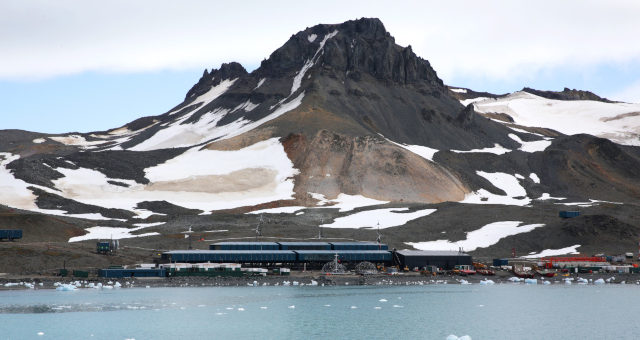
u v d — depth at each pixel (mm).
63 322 138000
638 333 133875
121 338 124125
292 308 157750
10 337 124125
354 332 131125
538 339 128000
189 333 128375
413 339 125688
